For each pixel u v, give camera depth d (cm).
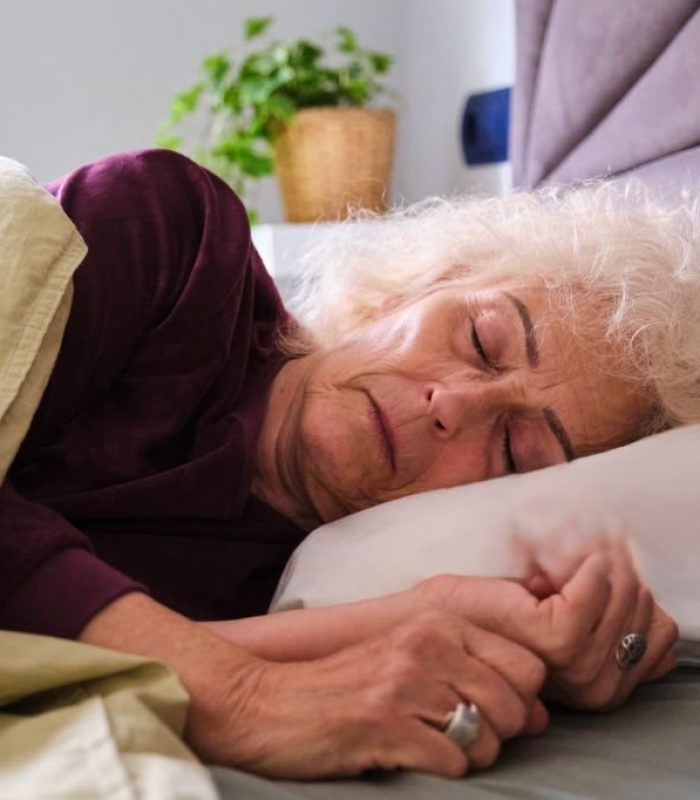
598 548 96
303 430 110
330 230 143
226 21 257
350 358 114
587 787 75
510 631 85
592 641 86
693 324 116
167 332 108
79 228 106
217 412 112
